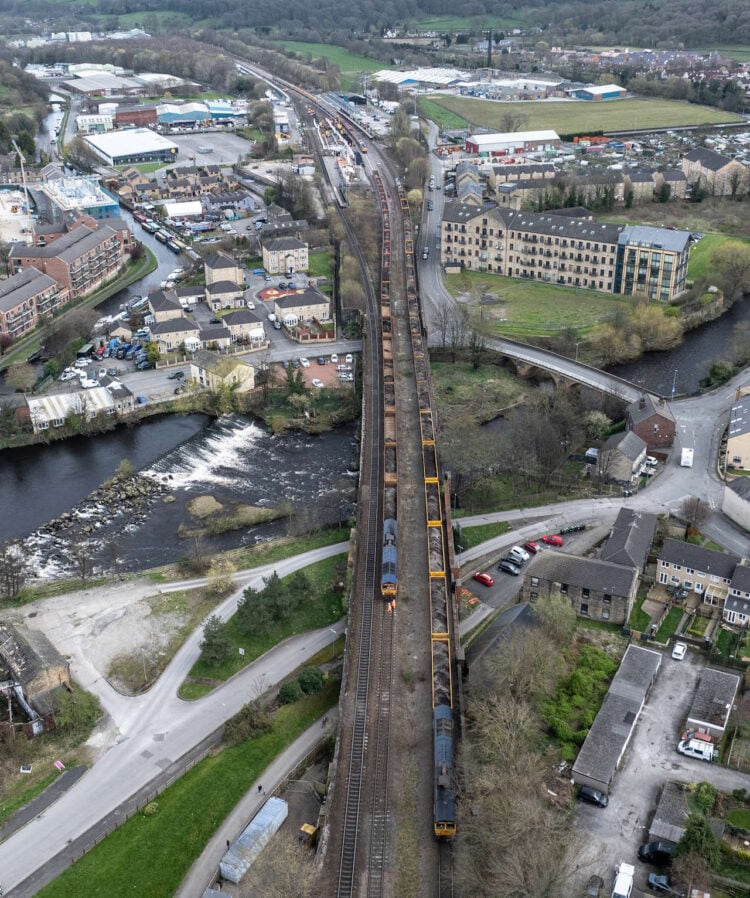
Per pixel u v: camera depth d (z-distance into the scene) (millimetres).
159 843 161125
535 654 184125
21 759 178625
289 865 148250
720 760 169875
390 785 160500
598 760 166375
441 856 147375
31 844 161000
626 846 153125
